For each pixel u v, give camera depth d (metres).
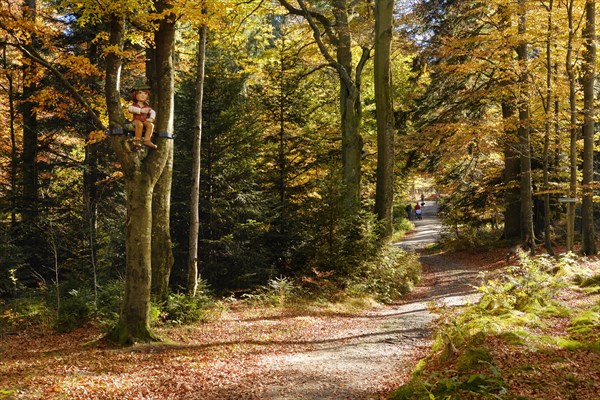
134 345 10.51
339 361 9.69
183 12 10.73
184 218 17.14
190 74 18.66
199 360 9.62
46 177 22.30
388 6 20.61
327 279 17.94
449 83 24.33
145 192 10.75
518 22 18.17
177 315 12.91
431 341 10.73
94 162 21.17
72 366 8.96
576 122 17.86
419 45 23.33
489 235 33.38
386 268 18.98
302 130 21.41
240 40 19.91
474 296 16.16
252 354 10.26
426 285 21.25
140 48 17.23
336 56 23.95
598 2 18.02
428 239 39.59
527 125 18.94
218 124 17.38
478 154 23.53
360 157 20.84
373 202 27.22
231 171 17.53
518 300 11.12
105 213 21.75
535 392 6.14
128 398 7.54
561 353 7.61
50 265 20.14
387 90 20.77
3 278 16.58
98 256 19.41
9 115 23.94
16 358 9.77
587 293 11.76
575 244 23.42
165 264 13.16
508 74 19.00
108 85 10.44
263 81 22.27
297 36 24.45
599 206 26.23
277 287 16.31
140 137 10.12
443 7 22.39
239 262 17.42
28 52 10.44
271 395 7.68
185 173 17.16
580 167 25.67
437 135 22.36
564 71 19.58
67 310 13.05
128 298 10.87
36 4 18.36
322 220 18.42
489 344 8.05
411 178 34.25
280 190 19.69
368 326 13.29
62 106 13.45
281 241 18.58
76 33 18.64
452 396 6.23
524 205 21.69
